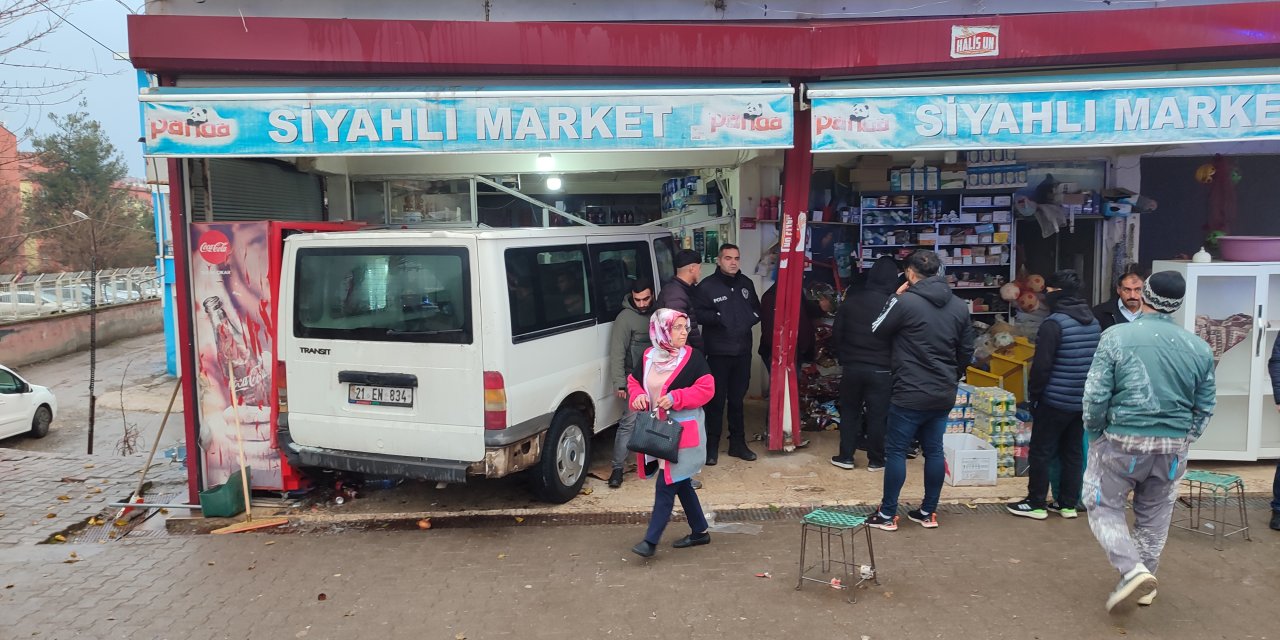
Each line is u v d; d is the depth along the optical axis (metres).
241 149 5.05
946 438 5.79
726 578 4.12
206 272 5.31
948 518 4.94
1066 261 8.37
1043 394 4.72
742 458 6.23
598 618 3.72
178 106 4.99
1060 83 5.14
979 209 8.07
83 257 28.91
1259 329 5.71
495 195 9.13
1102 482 3.71
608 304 5.88
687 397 4.19
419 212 7.56
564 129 5.18
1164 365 3.53
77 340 22.78
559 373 5.21
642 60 5.48
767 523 4.93
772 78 5.71
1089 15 5.43
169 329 17.50
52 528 5.15
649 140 5.22
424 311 4.74
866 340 5.78
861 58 5.53
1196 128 5.11
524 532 4.89
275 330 5.25
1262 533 4.60
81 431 12.96
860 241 8.05
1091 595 3.85
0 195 18.33
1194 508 5.02
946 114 5.18
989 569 4.16
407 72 5.47
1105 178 8.07
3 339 19.64
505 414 4.65
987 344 6.99
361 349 4.89
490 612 3.80
